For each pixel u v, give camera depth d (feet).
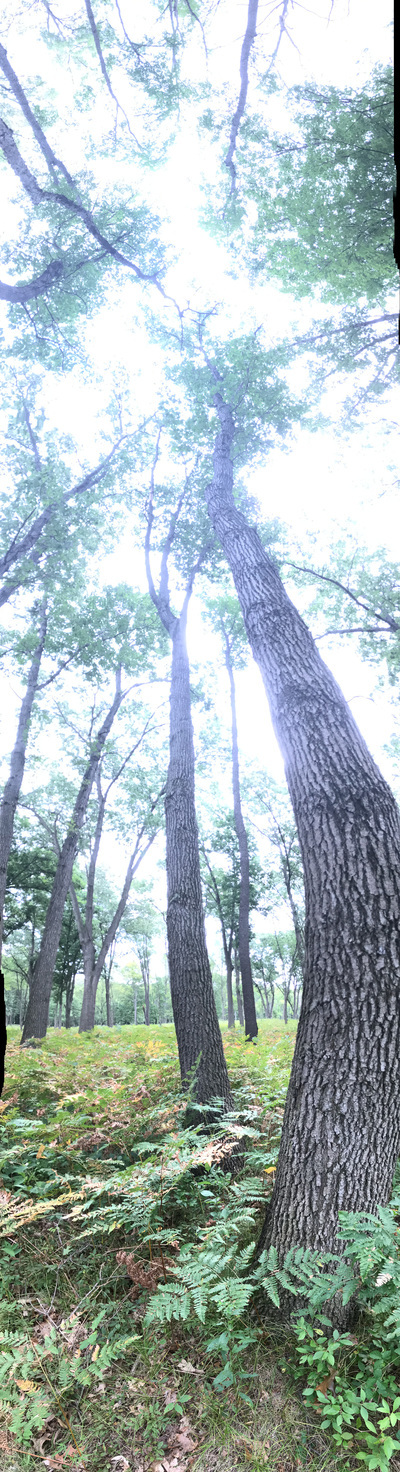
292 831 90.07
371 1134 10.30
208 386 36.63
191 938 19.63
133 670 57.11
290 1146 10.89
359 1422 8.78
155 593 29.76
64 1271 12.21
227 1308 9.35
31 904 102.17
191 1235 12.69
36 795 71.92
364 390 36.29
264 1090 19.34
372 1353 9.24
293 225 27.86
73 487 47.96
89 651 50.70
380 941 10.78
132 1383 9.73
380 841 11.49
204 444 38.29
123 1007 182.39
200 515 40.40
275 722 13.97
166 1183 12.71
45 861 93.97
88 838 70.08
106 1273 12.11
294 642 14.94
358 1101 10.36
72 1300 11.50
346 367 34.60
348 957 10.87
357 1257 9.21
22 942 113.50
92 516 46.85
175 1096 17.35
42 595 47.09
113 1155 15.87
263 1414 9.00
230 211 28.25
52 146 30.50
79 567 49.47
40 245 34.88
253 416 35.94
